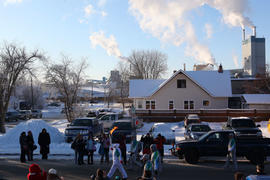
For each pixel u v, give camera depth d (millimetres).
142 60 84438
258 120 41312
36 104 77312
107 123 33938
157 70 84875
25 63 33938
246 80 60156
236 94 54344
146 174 8633
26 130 23203
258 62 107250
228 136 15906
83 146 15992
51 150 19969
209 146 16031
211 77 49969
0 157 18094
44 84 39781
